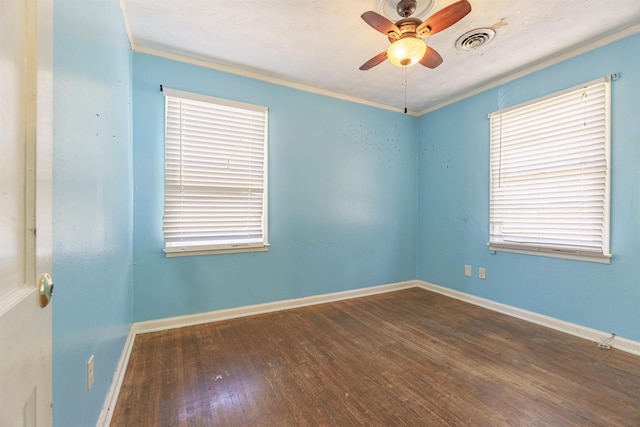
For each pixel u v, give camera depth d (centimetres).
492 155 317
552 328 263
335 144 349
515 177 296
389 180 390
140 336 245
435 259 387
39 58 62
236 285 292
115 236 174
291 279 322
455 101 359
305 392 172
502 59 269
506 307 302
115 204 175
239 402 163
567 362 204
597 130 236
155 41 244
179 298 267
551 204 267
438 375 189
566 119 255
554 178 264
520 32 227
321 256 341
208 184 279
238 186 293
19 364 53
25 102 58
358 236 367
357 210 366
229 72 286
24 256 57
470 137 341
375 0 193
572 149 252
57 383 90
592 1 193
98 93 138
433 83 321
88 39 124
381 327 267
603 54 232
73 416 103
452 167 363
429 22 176
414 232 410
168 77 261
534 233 280
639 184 215
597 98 236
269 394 170
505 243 303
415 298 357
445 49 251
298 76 306
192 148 272
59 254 93
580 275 247
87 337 119
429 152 395
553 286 265
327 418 151
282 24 220
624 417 149
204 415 152
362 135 368
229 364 202
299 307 324
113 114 170
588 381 181
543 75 272
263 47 252
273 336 247
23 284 57
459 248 354
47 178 66
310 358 211
